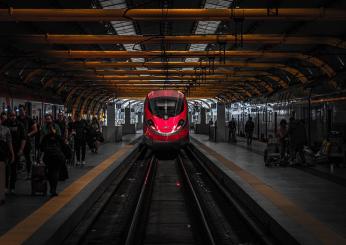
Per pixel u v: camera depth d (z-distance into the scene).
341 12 14.61
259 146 34.97
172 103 28.88
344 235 8.51
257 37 19.42
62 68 29.95
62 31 22.33
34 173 12.69
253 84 42.69
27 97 27.88
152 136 28.20
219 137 41.22
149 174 23.12
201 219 11.87
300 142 20.14
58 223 9.39
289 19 14.84
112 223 12.56
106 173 17.92
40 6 17.06
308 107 26.42
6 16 14.35
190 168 27.28
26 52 23.19
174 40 19.31
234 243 10.43
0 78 24.00
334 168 19.52
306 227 9.02
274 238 9.72
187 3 17.73
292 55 23.73
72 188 14.13
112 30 22.88
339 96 21.47
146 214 13.58
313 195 12.90
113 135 41.53
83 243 10.27
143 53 23.30
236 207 13.43
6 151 11.76
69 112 43.12
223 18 14.68
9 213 10.45
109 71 32.88
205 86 46.00
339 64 25.94
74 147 20.30
